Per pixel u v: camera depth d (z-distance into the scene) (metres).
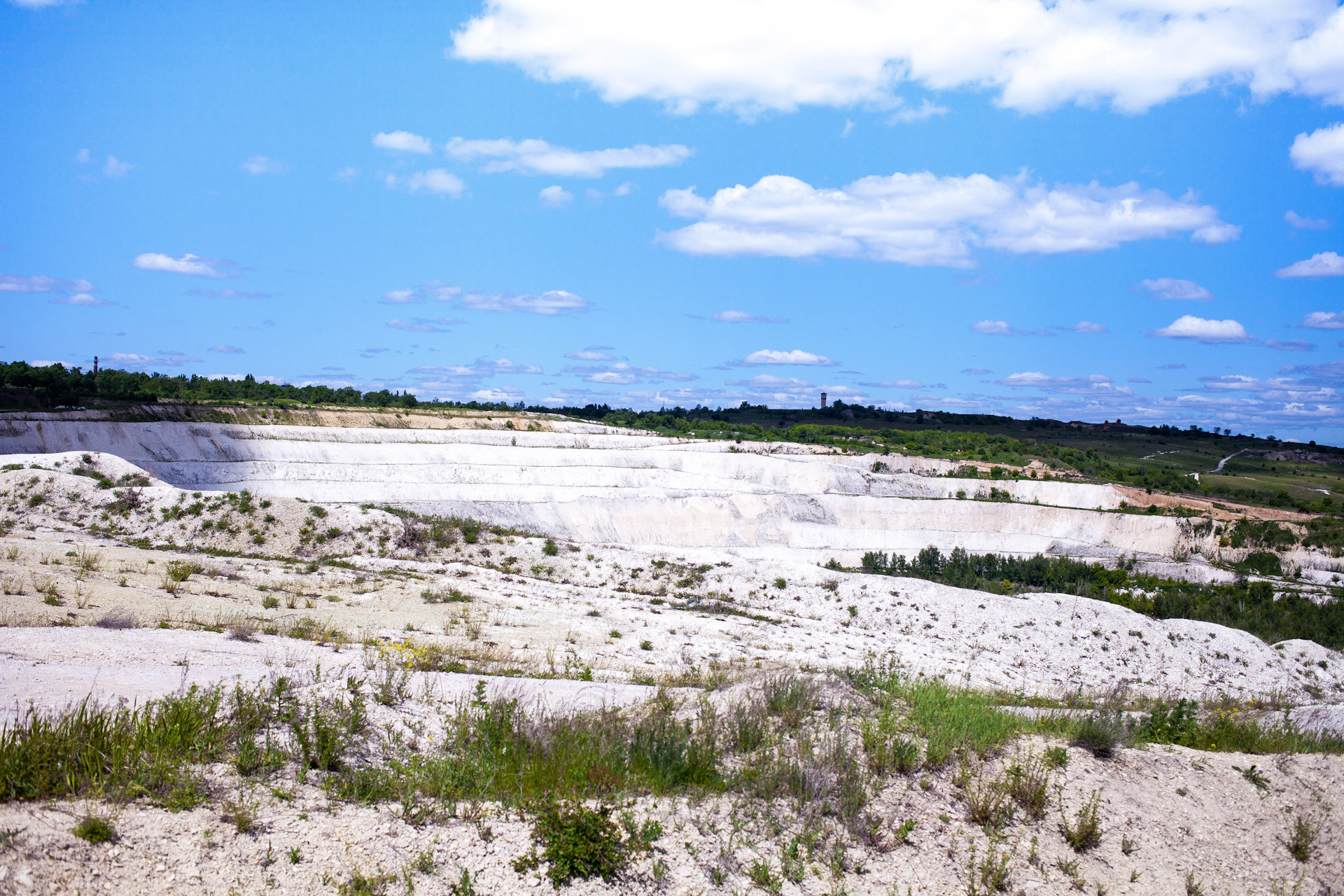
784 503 83.00
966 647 31.91
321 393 132.50
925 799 8.92
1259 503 125.31
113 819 6.14
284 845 6.44
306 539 34.22
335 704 9.07
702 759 8.89
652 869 7.09
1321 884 9.18
